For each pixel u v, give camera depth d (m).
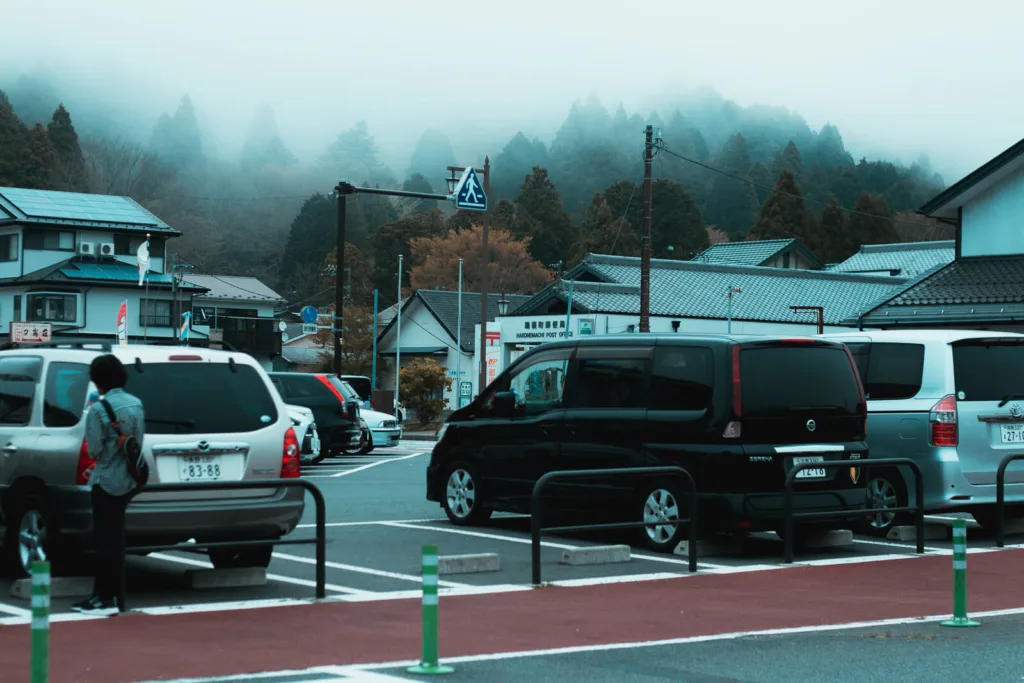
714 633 7.90
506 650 7.30
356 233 115.75
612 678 6.55
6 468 9.44
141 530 8.75
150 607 8.53
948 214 26.47
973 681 6.50
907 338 12.97
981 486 12.60
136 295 60.38
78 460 8.82
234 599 8.93
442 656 7.10
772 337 11.41
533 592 9.40
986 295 23.03
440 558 10.19
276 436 9.40
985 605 9.06
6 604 8.69
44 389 9.45
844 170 161.38
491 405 13.39
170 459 8.91
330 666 6.76
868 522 13.21
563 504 12.34
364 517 14.62
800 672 6.71
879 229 92.00
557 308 48.88
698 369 11.32
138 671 6.60
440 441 14.02
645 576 10.22
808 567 10.86
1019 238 24.81
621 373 12.02
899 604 9.05
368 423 30.36
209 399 9.23
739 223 144.88
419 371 53.44
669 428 11.39
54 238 59.34
